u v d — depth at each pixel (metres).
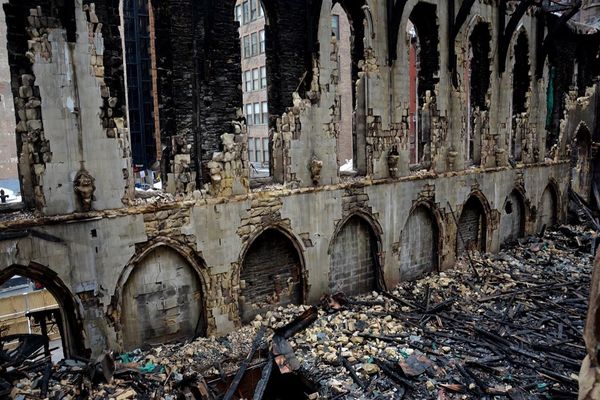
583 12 29.05
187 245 12.32
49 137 10.27
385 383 11.02
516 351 12.48
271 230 14.06
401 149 17.03
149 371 11.02
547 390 10.71
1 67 27.92
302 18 14.05
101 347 11.28
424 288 17.14
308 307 14.72
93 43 10.65
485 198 20.64
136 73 28.19
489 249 21.27
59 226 10.48
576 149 27.30
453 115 18.77
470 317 14.69
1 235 9.82
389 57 16.20
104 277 11.16
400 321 14.25
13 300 19.16
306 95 14.34
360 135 16.22
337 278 15.96
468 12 17.50
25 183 10.40
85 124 10.68
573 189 27.38
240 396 11.57
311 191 14.54
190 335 12.84
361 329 13.55
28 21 9.87
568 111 25.16
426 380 11.12
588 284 17.44
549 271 19.08
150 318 12.16
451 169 18.89
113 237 11.17
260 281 14.13
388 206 16.72
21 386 9.99
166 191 12.30
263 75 34.59
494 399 10.42
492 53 20.05
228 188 12.87
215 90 12.63
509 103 21.31
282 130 13.94
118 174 11.23
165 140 12.38
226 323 13.17
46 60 10.10
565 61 24.67
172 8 11.75
